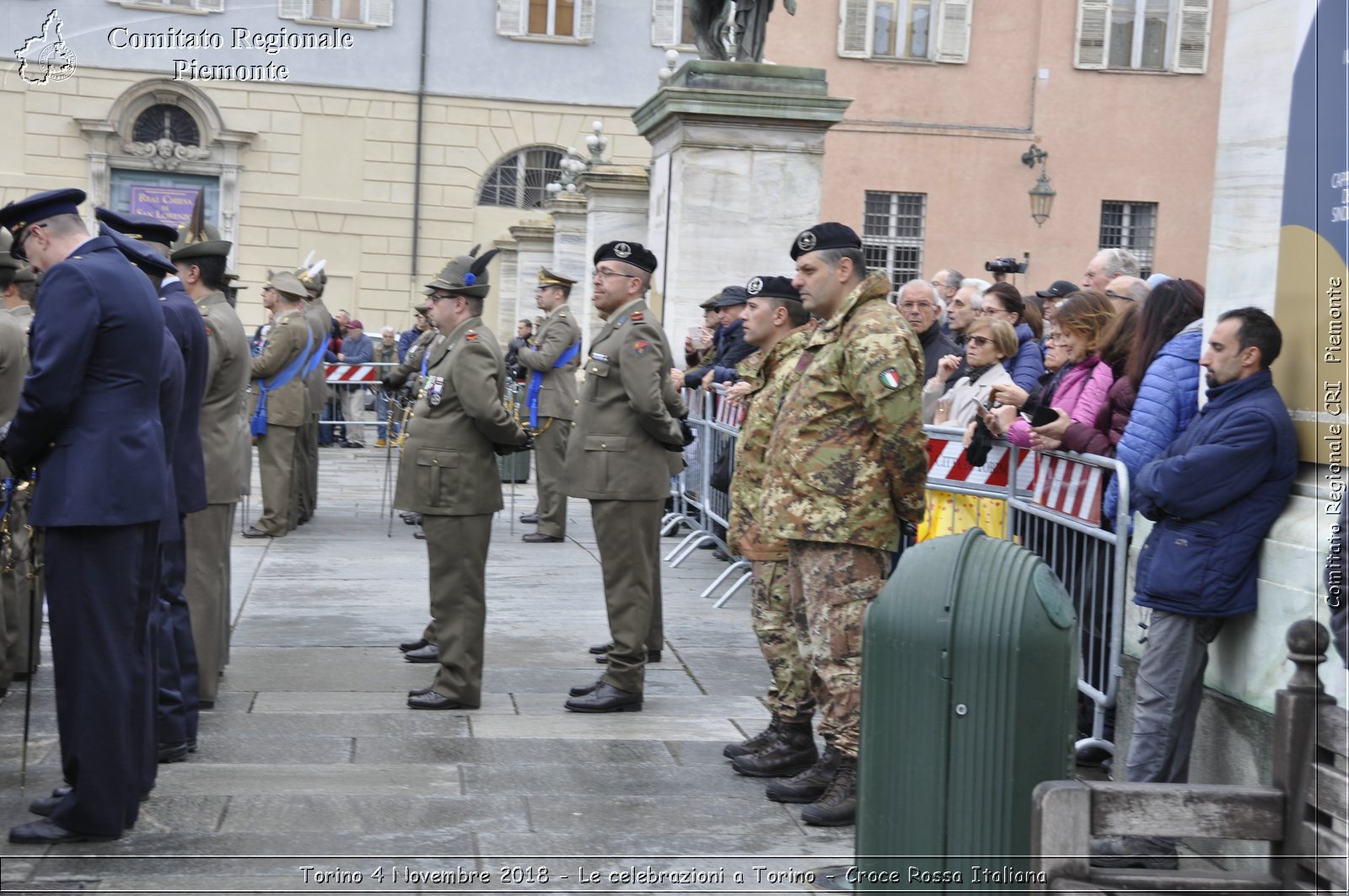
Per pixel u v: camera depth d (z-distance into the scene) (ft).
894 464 15.02
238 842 14.80
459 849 14.76
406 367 39.52
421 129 102.78
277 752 18.01
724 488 28.55
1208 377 14.47
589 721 19.86
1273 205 14.69
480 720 19.75
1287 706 11.10
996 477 21.04
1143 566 14.83
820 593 15.46
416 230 103.30
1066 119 84.89
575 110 103.81
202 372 17.88
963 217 84.89
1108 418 19.06
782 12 83.10
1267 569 14.07
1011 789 11.80
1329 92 13.84
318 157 102.06
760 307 18.67
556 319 36.70
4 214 14.73
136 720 15.01
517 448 20.22
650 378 20.02
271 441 36.24
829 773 16.42
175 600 17.70
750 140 37.58
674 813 16.08
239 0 99.96
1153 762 14.76
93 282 14.47
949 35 83.92
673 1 103.60
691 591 29.84
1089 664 18.35
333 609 27.25
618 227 56.18
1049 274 85.56
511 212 104.27
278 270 102.42
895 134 84.28
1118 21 84.79
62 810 14.70
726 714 20.40
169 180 100.22
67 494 14.37
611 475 20.22
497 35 102.73
